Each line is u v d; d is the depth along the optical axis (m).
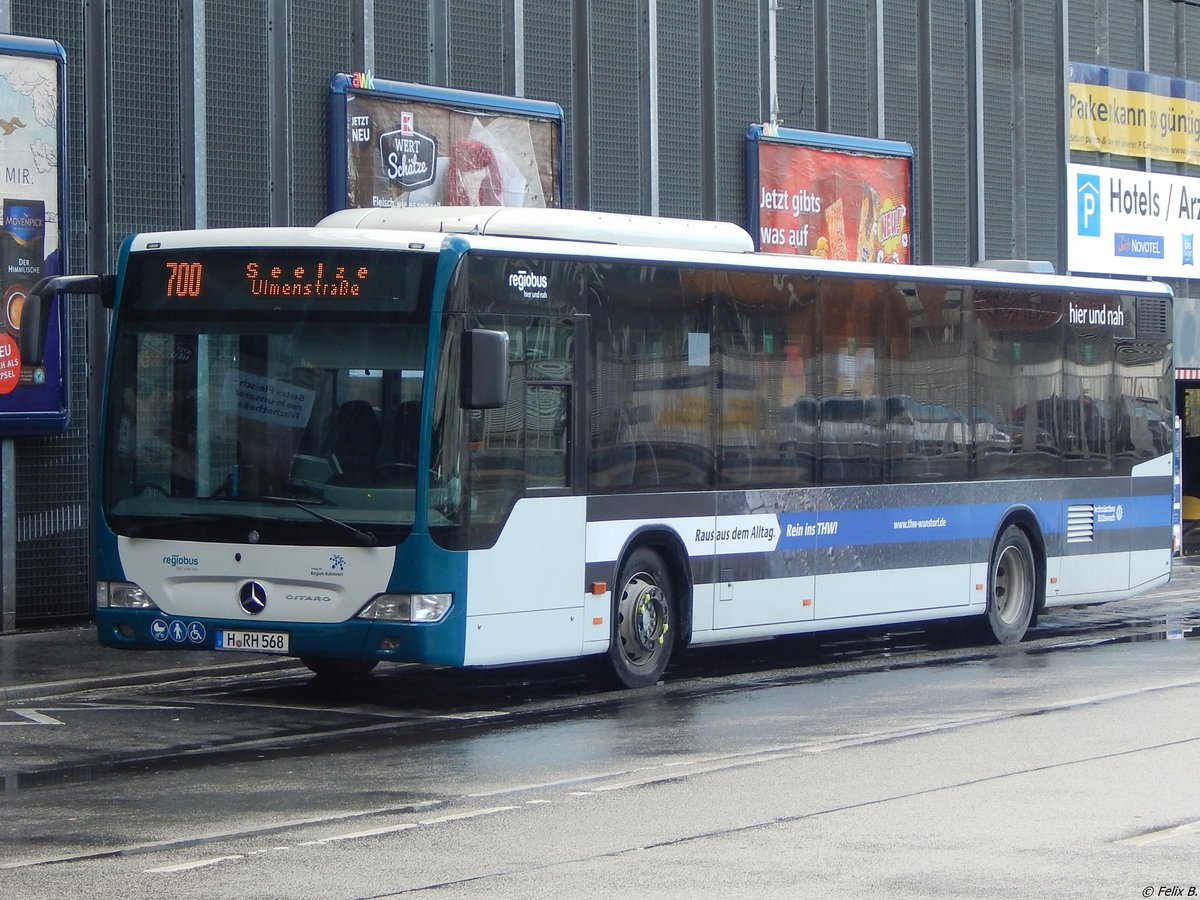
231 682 17.84
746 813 11.01
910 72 32.06
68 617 21.28
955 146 32.88
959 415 20.69
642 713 15.53
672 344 17.23
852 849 9.96
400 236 15.27
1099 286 22.77
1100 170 35.91
